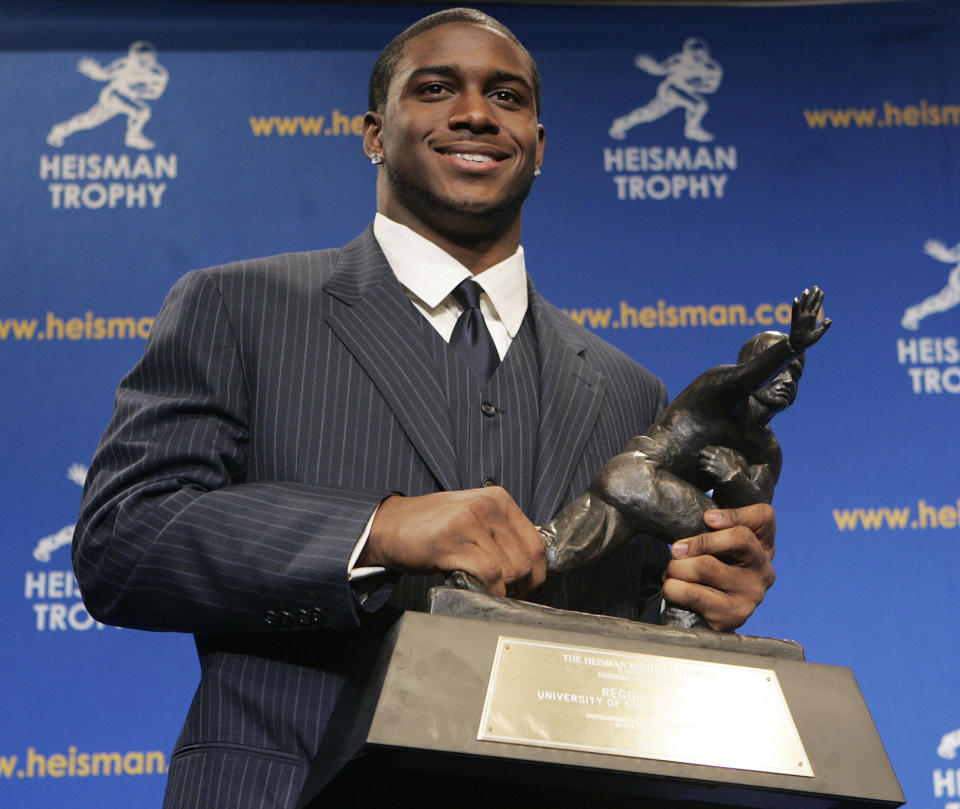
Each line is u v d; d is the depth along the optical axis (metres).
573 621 1.97
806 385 4.54
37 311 4.45
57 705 4.07
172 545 2.06
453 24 2.64
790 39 4.90
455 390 2.41
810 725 1.90
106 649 4.14
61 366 4.41
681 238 4.72
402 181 2.54
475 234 2.57
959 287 4.66
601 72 4.86
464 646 1.82
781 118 4.83
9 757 4.01
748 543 2.23
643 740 1.79
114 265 4.52
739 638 2.08
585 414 2.52
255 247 4.59
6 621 4.14
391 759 1.75
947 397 4.54
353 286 2.49
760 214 4.74
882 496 4.43
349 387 2.33
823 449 4.48
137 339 4.46
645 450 2.30
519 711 1.77
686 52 4.89
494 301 2.59
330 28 4.81
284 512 2.05
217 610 2.05
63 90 4.66
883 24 4.90
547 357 2.57
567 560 2.18
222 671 2.20
